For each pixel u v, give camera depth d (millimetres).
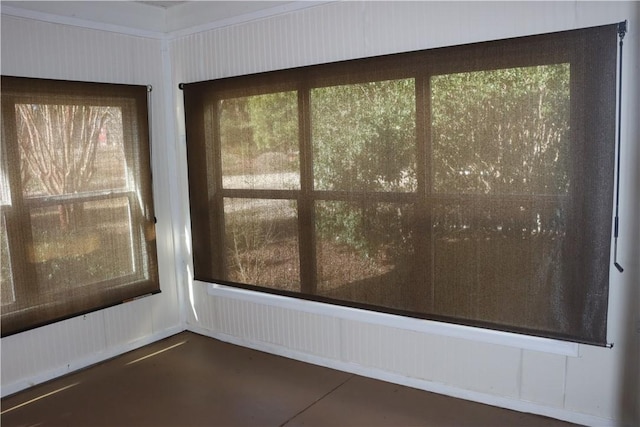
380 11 3211
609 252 2639
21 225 3424
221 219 4094
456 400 3219
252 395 3389
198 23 4066
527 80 2732
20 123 3387
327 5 3410
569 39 2609
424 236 3143
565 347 2854
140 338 4238
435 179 3066
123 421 3107
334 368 3742
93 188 3799
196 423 3068
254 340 4152
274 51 3689
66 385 3590
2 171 3318
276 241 3805
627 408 2738
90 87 3734
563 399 2908
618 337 2725
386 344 3482
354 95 3305
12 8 3318
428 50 3002
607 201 2605
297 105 3564
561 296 2770
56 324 3689
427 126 3053
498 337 3043
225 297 4262
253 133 3814
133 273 4098
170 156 4363
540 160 2744
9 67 3334
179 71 4258
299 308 3820
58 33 3578
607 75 2545
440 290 3129
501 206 2877
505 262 2902
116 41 3932
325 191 3506
